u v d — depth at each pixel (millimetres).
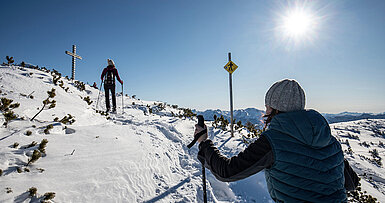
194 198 2762
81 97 8445
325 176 915
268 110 1243
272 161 954
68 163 2186
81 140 2836
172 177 3244
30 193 1578
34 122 2902
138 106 10359
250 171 930
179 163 4051
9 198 1477
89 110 5711
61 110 4273
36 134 2520
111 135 3432
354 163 26250
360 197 9500
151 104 12578
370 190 12430
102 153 2693
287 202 918
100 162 2477
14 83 5180
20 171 1765
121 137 3523
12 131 2400
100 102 9336
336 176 950
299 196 894
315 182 902
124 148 3109
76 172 2121
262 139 981
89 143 2832
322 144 966
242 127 9125
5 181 1599
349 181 1143
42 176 1847
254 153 939
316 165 920
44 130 2650
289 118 1007
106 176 2307
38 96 4949
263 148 948
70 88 9094
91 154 2557
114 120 5621
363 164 26812
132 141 3566
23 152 2006
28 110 3439
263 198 3588
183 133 6074
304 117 993
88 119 4645
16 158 1882
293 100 1067
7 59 7988
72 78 11750
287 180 917
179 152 4527
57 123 3111
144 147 3545
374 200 9141
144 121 6055
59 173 1991
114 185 2256
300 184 901
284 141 950
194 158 4551
